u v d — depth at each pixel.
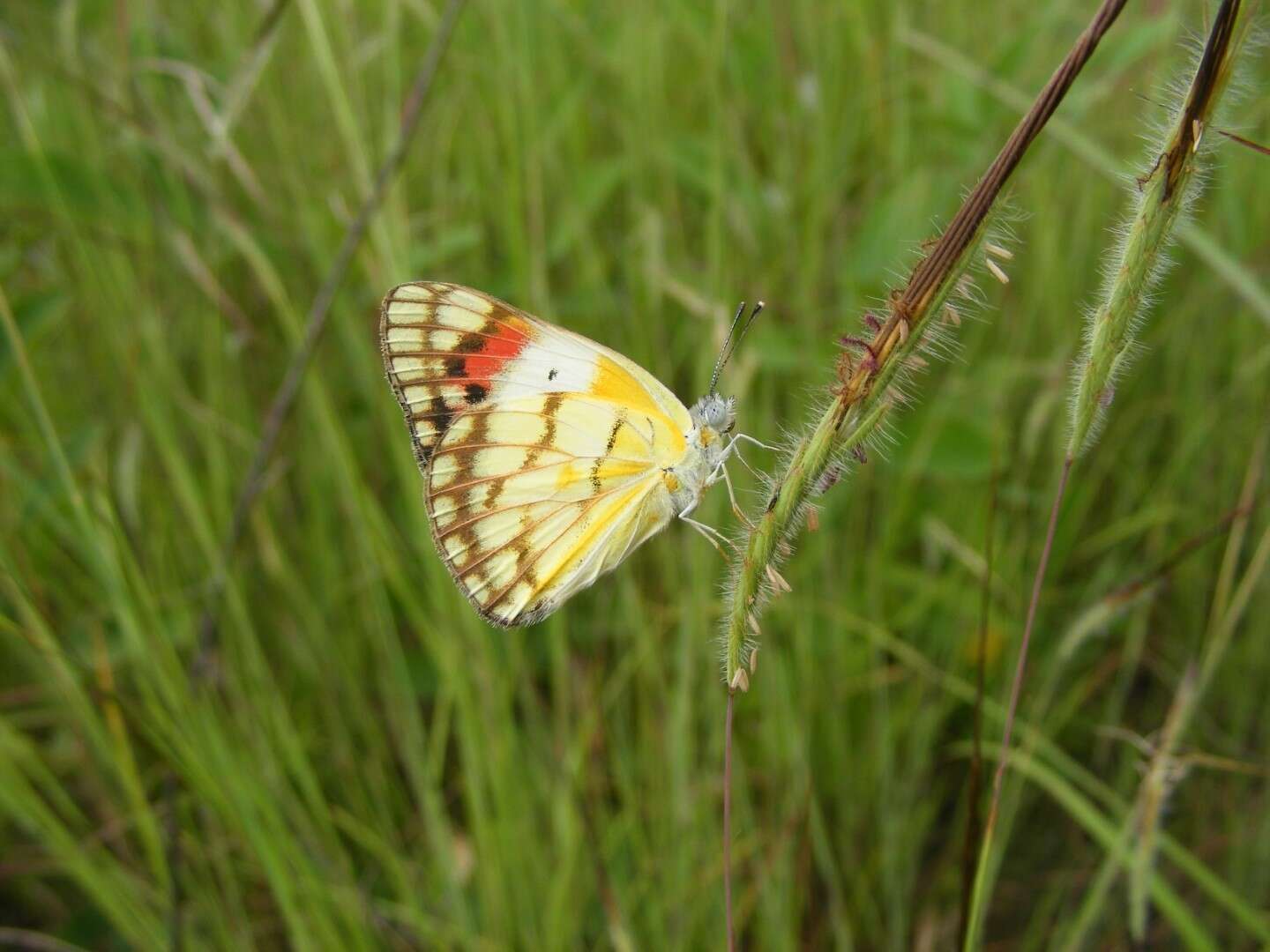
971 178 0.14
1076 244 0.15
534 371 0.10
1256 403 0.14
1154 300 0.07
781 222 0.14
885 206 0.13
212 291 0.12
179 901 0.11
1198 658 0.13
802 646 0.12
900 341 0.07
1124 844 0.10
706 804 0.12
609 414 0.10
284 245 0.14
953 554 0.13
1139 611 0.13
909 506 0.14
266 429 0.12
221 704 0.12
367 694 0.14
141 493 0.13
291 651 0.14
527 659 0.13
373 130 0.14
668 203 0.14
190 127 0.14
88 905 0.13
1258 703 0.13
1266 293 0.12
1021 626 0.13
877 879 0.13
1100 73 0.14
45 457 0.12
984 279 0.15
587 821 0.11
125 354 0.13
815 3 0.15
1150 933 0.12
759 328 0.13
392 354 0.10
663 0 0.15
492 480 0.10
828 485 0.07
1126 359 0.07
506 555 0.10
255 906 0.12
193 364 0.15
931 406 0.13
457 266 0.14
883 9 0.16
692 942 0.11
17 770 0.11
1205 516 0.14
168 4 0.16
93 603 0.13
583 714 0.12
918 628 0.14
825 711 0.13
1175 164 0.07
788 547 0.07
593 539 0.10
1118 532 0.14
